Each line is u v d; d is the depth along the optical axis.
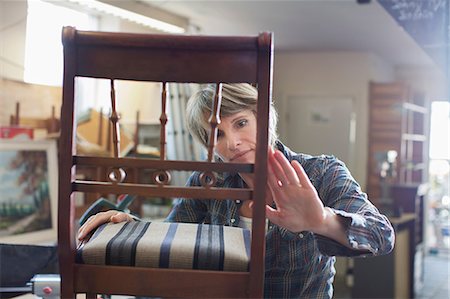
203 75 0.92
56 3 3.17
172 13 4.16
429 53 3.81
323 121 6.21
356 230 0.98
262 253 0.95
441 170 7.53
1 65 2.79
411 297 4.56
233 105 1.21
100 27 3.69
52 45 3.11
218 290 0.97
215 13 4.19
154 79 0.92
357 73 6.03
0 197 2.73
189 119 1.34
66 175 0.95
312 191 0.95
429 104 7.15
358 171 6.01
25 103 2.92
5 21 2.81
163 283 0.97
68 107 0.94
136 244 0.99
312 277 1.34
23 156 2.87
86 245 1.01
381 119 5.93
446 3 3.24
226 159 1.24
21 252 1.88
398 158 5.80
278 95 6.33
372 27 4.72
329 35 5.14
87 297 1.14
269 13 4.21
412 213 5.18
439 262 6.71
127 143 3.38
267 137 0.92
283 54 6.30
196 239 1.05
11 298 1.89
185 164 0.94
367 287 4.44
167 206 3.73
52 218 2.99
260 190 0.94
